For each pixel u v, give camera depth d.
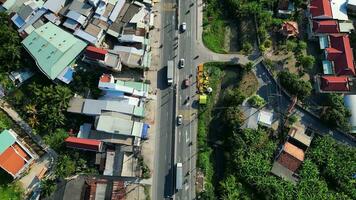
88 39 112.69
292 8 118.12
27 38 112.62
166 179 104.75
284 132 106.56
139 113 107.12
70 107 107.56
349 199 99.06
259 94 111.00
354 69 109.94
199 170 105.06
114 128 104.69
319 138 105.12
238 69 114.81
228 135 107.31
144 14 117.56
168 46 117.19
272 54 114.75
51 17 115.19
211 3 120.81
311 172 101.50
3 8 118.25
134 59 111.81
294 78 107.12
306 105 108.75
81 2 115.88
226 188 100.38
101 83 107.50
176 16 119.88
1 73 112.00
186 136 108.31
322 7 114.56
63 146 106.81
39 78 112.88
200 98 110.12
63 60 110.81
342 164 101.81
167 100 111.94
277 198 98.88
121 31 115.12
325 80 107.94
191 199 102.88
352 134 106.00
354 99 106.88
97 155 105.38
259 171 101.31
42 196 102.25
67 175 103.06
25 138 108.25
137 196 103.25
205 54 116.12
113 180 104.25
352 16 118.44
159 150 107.31
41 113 106.50
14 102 111.50
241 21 119.25
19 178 104.88
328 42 113.12
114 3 117.31
